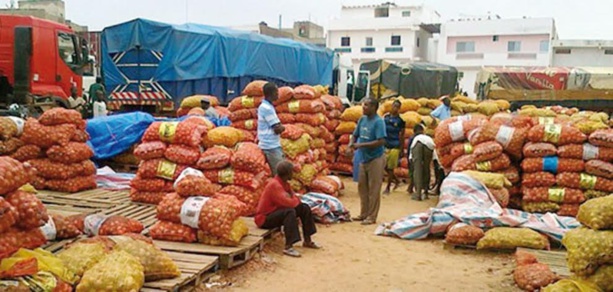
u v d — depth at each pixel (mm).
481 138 8695
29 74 12898
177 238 5855
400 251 6754
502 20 44188
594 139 8070
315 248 6727
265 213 6527
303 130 9297
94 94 14195
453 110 15781
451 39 46188
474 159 8648
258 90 9984
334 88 24016
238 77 16281
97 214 6492
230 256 5527
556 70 22906
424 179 10359
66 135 8305
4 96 13453
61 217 5590
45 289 3850
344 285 5508
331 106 12172
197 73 14547
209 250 5605
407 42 47312
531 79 22891
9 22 13328
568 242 4633
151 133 7785
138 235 5211
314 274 5809
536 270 5461
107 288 4055
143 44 13992
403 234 7320
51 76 13883
